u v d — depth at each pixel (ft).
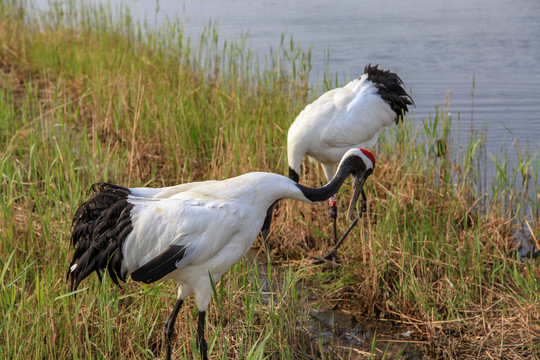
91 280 26.45
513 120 50.21
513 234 35.29
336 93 36.81
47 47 63.93
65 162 36.14
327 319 28.09
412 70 63.26
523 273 30.32
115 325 24.75
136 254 22.59
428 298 28.12
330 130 34.58
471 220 35.50
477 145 41.19
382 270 29.63
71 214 30.94
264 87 48.47
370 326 27.50
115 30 69.36
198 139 42.50
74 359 21.95
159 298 26.37
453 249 30.73
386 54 68.69
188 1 99.30
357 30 80.12
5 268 23.61
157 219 22.30
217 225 22.43
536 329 25.54
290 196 24.72
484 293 28.78
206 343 23.75
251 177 23.76
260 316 26.86
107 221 22.71
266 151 39.81
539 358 24.30
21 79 60.08
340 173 26.99
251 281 29.91
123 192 23.31
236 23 83.66
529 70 62.85
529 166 42.19
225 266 23.29
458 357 24.86
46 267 27.45
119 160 38.22
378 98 36.50
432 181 38.11
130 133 43.34
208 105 47.21
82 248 23.35
